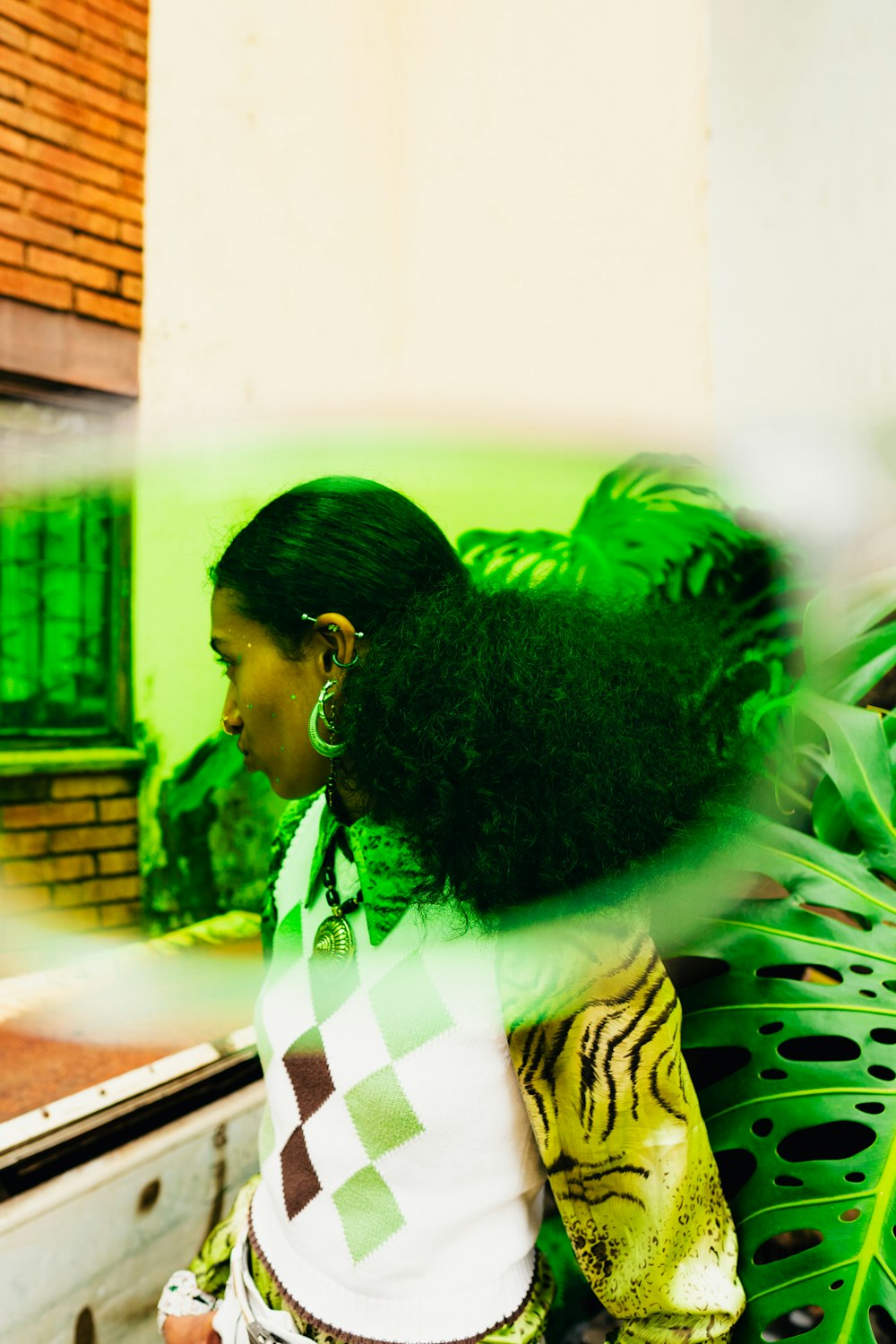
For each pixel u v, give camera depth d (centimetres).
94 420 119
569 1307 111
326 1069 53
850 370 173
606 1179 49
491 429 112
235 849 79
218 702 75
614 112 189
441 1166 52
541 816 46
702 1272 51
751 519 128
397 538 54
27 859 88
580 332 189
